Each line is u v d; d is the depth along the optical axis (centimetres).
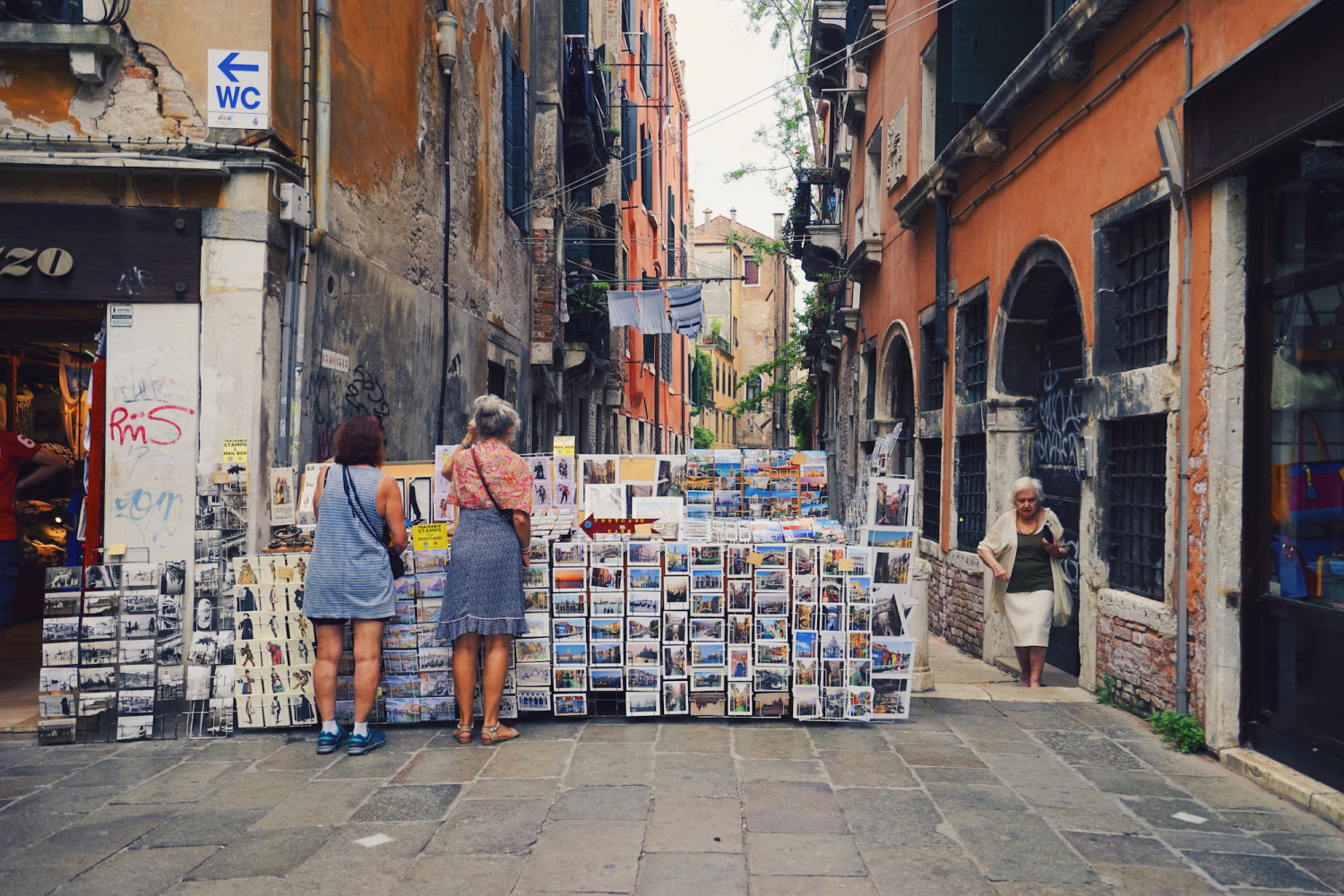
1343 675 393
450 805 394
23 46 524
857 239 1583
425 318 877
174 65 543
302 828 369
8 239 528
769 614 525
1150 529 562
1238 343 465
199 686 507
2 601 609
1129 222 599
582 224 1869
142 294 533
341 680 515
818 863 333
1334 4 375
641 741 488
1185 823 378
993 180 845
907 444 1250
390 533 492
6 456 614
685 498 570
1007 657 792
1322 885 320
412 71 834
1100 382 613
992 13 855
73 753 479
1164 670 519
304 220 577
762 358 5769
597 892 310
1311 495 419
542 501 552
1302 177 426
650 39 2975
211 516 523
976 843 353
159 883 320
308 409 601
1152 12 547
